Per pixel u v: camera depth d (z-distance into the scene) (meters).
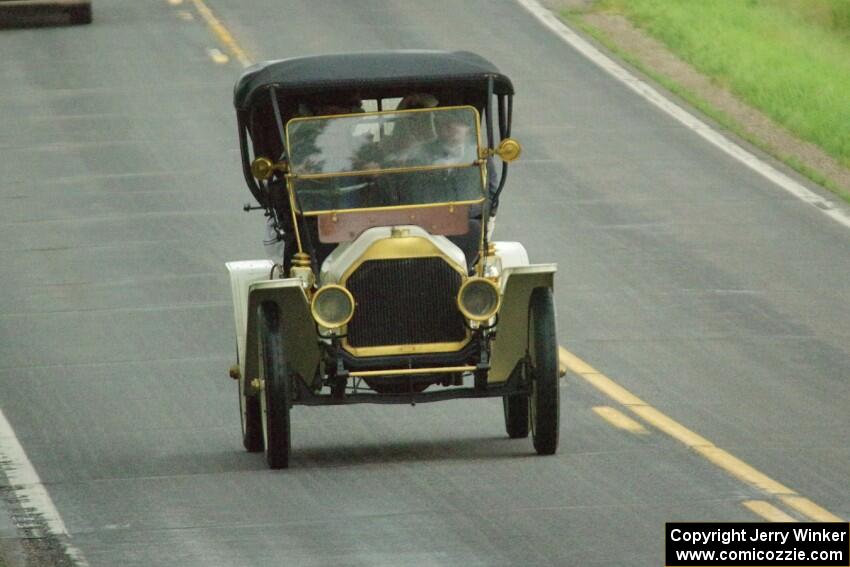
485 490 33.41
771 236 65.12
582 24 105.56
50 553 29.75
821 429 40.28
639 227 66.00
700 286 57.75
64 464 37.78
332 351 35.69
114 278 59.34
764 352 49.47
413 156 38.03
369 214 37.56
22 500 34.09
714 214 68.19
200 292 57.28
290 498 33.22
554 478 34.41
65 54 98.69
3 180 73.50
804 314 54.34
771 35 106.44
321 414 43.12
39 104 87.06
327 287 35.22
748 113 86.56
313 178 37.69
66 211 68.50
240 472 36.09
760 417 41.62
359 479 34.75
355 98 39.22
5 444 40.06
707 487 33.59
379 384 36.91
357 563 28.36
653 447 37.78
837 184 73.94
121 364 49.09
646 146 79.19
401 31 102.44
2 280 59.66
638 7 109.88
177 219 66.88
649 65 96.00
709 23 106.19
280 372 35.31
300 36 101.38
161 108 85.75
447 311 36.09
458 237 37.78
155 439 40.47
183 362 49.19
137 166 75.31
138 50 99.12
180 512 32.44
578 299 55.88
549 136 80.44
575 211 68.19
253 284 35.50
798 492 33.34
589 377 46.16
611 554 28.56
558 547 29.06
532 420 36.62
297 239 37.16
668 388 45.03
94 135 80.75
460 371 35.78
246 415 38.16
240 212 67.88
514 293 35.91
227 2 113.44
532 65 94.81
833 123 83.69
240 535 30.44
